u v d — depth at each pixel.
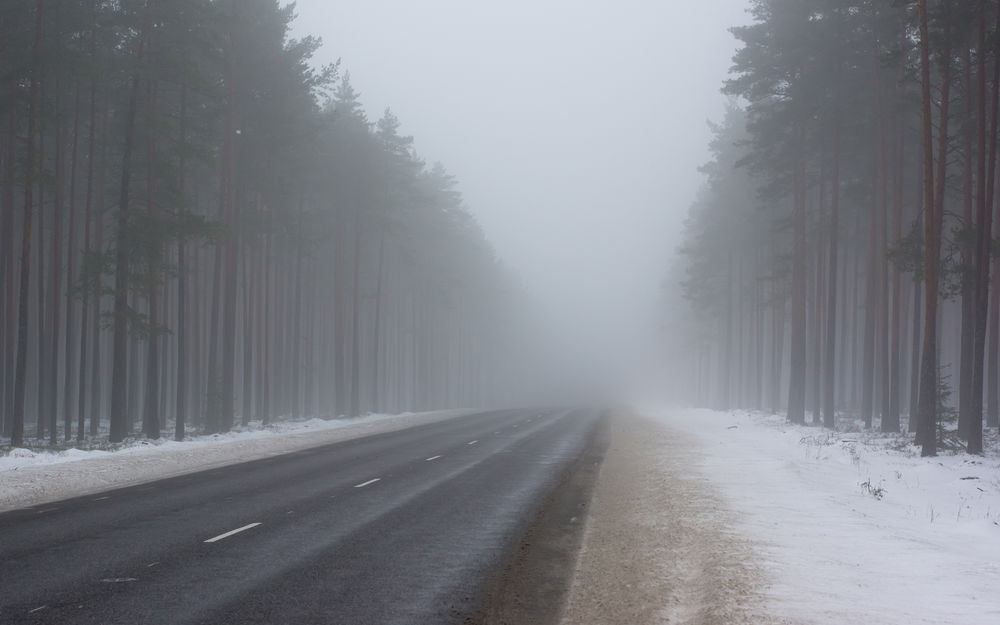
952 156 51.78
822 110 52.25
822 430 47.38
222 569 13.34
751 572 12.36
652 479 26.08
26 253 37.16
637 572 13.48
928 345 32.53
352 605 11.20
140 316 41.88
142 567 13.43
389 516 19.11
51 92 46.84
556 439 46.19
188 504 20.72
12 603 11.09
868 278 53.91
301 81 54.25
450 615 10.80
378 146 74.38
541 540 16.42
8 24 40.47
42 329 46.00
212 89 44.25
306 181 66.12
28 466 27.80
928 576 12.16
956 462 29.66
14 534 16.33
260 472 28.56
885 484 25.02
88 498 21.80
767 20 56.25
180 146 42.31
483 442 43.75
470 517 19.16
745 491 22.14
